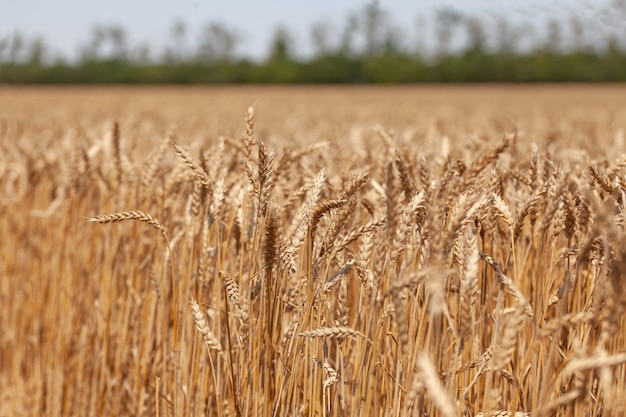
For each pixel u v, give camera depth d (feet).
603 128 27.43
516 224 7.47
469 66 219.20
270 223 7.18
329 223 7.84
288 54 236.63
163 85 231.09
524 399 7.73
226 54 232.94
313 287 7.70
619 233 7.07
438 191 7.27
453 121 39.22
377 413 7.50
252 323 8.09
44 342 15.52
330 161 13.16
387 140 11.40
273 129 34.81
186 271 10.69
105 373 13.35
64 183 16.26
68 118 42.57
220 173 10.43
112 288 13.37
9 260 16.87
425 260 6.87
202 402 9.55
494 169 8.14
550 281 7.61
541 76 211.82
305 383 7.96
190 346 10.14
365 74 229.25
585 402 7.29
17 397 15.87
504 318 7.47
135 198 12.91
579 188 8.33
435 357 6.51
